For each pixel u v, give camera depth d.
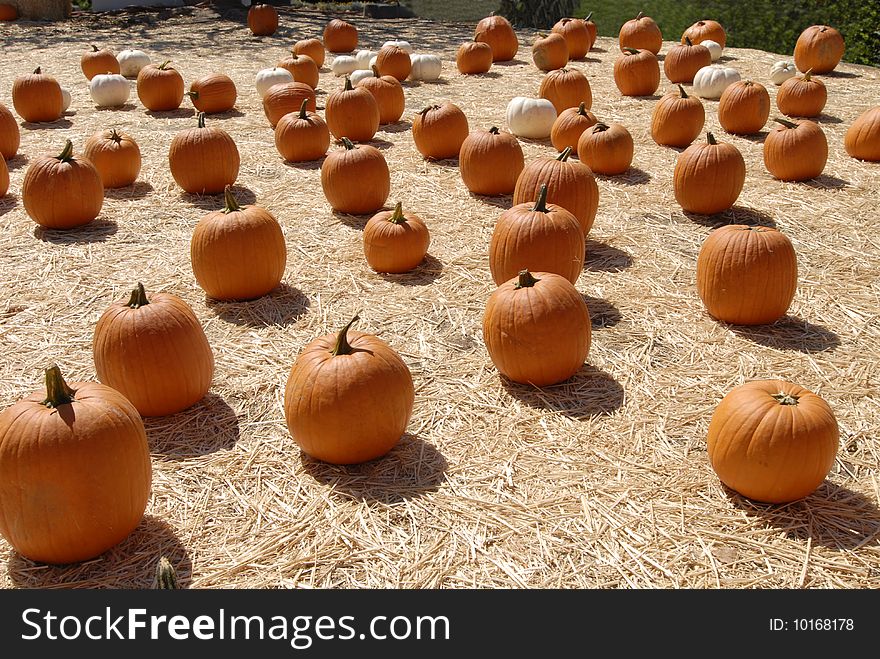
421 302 5.82
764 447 3.64
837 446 3.73
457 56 13.79
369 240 6.24
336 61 13.73
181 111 11.39
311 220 7.42
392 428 4.04
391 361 4.08
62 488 3.26
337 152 7.50
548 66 13.88
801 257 6.55
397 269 6.27
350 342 4.16
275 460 4.14
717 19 17.73
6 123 8.94
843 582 3.35
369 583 3.37
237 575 3.42
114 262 6.51
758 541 3.57
